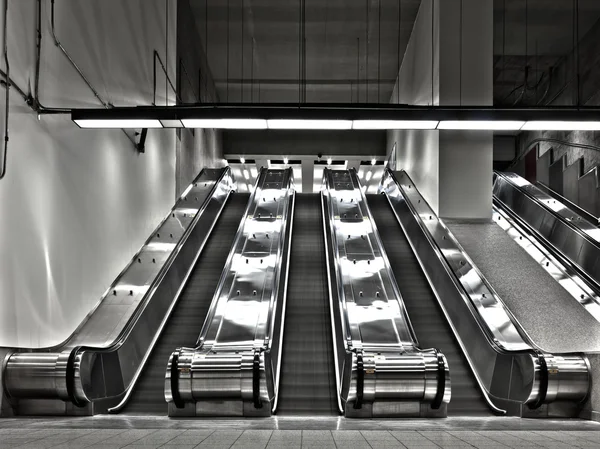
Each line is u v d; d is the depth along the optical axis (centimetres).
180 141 1723
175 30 1634
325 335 1005
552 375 743
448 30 1557
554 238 1497
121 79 1165
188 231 1288
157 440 554
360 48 2092
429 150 1664
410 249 1416
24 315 762
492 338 842
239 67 2259
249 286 1097
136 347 890
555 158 2023
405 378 749
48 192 833
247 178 3322
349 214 1516
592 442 555
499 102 2398
